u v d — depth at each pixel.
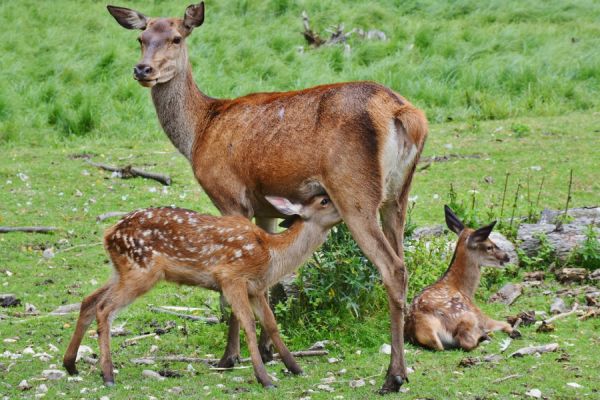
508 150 20.17
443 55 28.47
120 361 10.27
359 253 11.04
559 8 34.31
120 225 9.48
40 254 14.56
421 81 25.36
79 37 29.16
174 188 18.08
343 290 11.04
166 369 9.93
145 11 31.83
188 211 9.60
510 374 9.36
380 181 8.86
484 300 12.18
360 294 11.26
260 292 9.56
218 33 29.45
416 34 29.55
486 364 9.71
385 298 11.41
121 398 8.80
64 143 21.92
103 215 16.25
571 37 30.77
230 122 9.82
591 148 20.06
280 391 8.99
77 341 9.62
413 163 9.03
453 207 14.36
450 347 10.40
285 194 9.48
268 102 9.64
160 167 19.56
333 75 26.38
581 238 13.16
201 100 10.63
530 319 11.08
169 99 10.63
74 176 18.73
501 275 12.62
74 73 25.80
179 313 12.06
